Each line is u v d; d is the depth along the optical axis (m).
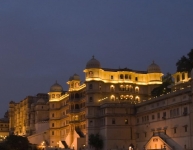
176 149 110.38
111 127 136.12
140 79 156.25
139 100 152.62
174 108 114.56
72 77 169.88
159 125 122.00
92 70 145.88
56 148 156.50
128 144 136.00
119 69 153.75
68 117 177.62
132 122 138.12
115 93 149.62
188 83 125.12
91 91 144.75
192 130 104.56
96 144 137.50
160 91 148.12
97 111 143.62
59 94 193.38
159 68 157.38
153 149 108.00
